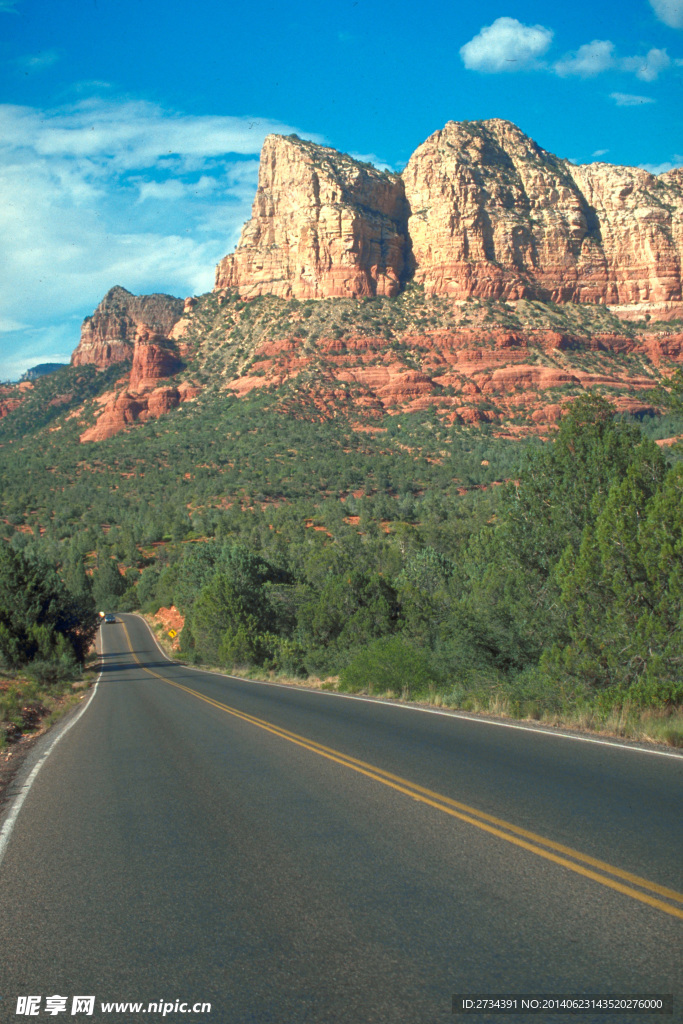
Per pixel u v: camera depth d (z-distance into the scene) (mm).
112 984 3758
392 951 3873
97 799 8133
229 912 4559
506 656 19031
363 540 83750
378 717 13336
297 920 4355
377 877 4957
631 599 13086
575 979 3473
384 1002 3381
